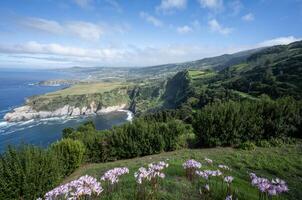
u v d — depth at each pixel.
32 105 173.25
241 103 20.94
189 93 123.56
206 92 97.31
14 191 9.99
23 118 156.62
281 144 17.02
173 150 19.17
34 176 10.40
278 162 13.27
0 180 9.87
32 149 11.43
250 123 18.28
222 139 18.22
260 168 12.52
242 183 9.48
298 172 11.88
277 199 7.84
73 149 15.65
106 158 18.97
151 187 7.73
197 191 7.99
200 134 19.36
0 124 136.50
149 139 18.80
